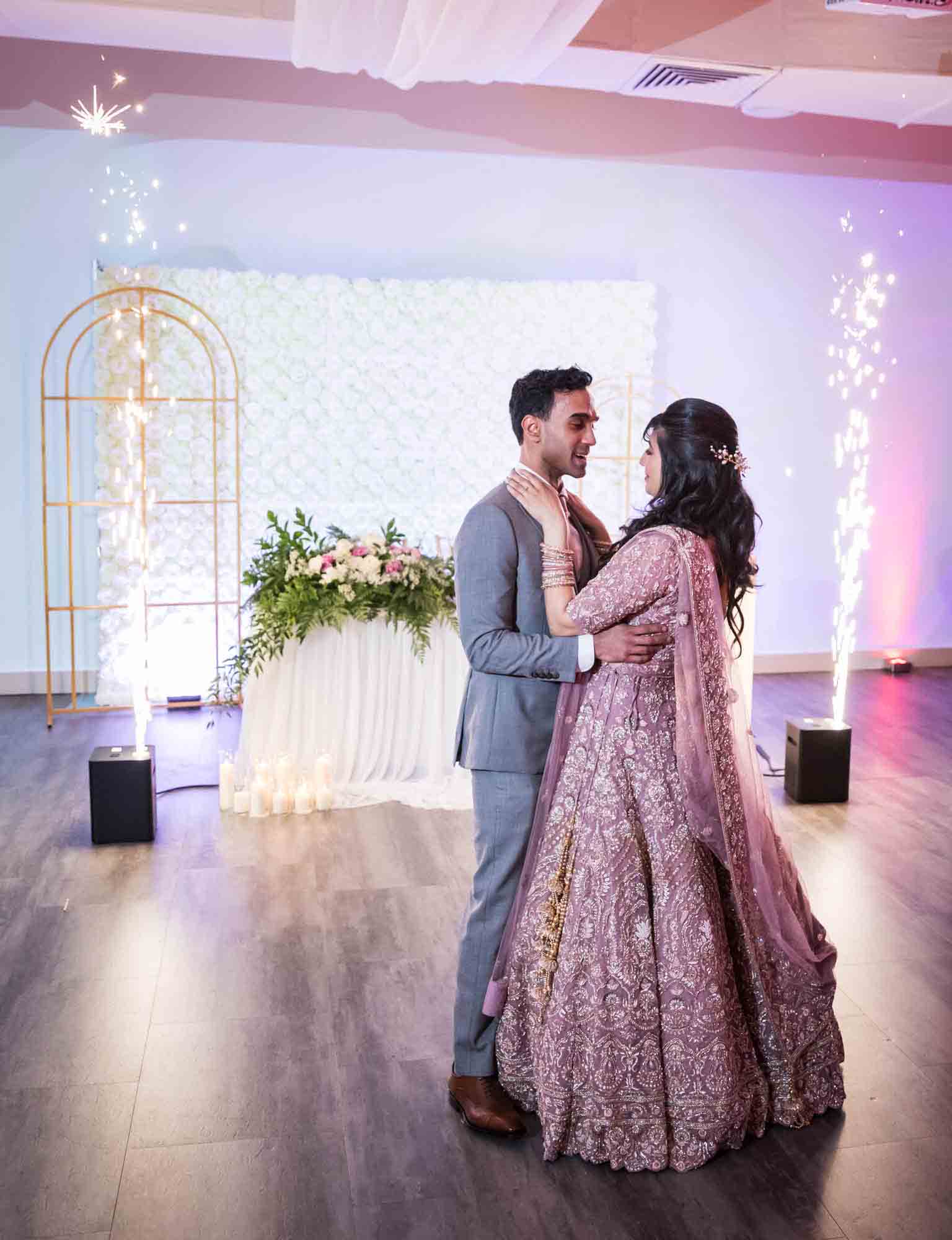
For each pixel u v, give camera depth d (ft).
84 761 18.17
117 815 14.42
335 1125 8.60
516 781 8.54
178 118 21.66
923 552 25.80
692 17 16.30
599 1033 8.02
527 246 23.32
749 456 24.75
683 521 8.30
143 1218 7.55
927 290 24.99
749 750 8.52
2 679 22.59
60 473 22.02
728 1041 8.08
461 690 16.61
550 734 8.61
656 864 8.11
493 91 22.65
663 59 16.42
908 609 25.93
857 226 24.52
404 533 22.95
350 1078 9.23
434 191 22.80
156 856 14.08
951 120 19.51
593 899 8.10
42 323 21.63
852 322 24.79
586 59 16.46
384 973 11.05
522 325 22.82
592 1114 8.07
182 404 21.80
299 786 15.80
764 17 16.30
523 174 23.07
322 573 15.92
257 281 21.77
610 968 8.02
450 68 14.75
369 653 16.22
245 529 22.36
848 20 16.57
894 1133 8.55
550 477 8.73
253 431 22.15
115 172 21.56
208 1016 10.21
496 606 8.33
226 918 12.30
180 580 22.17
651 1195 7.84
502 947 8.63
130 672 22.06
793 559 25.23
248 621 22.62
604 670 8.39
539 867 8.51
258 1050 9.64
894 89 17.70
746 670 18.94
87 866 13.74
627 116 23.27
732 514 8.41
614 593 8.06
